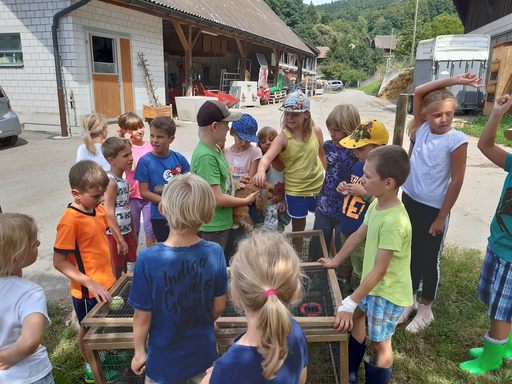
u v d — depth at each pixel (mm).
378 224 2160
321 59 78000
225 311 2459
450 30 51781
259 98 22062
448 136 2725
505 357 2602
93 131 3842
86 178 2258
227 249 3078
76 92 11031
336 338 2088
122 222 3242
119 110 12750
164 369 1808
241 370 1299
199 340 1856
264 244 1387
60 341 2969
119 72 12562
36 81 11328
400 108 3283
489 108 15836
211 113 2557
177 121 14305
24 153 9047
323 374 2385
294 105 3158
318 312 2338
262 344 1317
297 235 3115
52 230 4992
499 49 15266
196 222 1752
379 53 71250
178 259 1758
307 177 3461
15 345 1655
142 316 1770
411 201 2943
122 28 12438
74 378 2617
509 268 2314
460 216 5547
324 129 13383
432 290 2967
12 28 11031
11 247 1704
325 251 2771
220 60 25969
